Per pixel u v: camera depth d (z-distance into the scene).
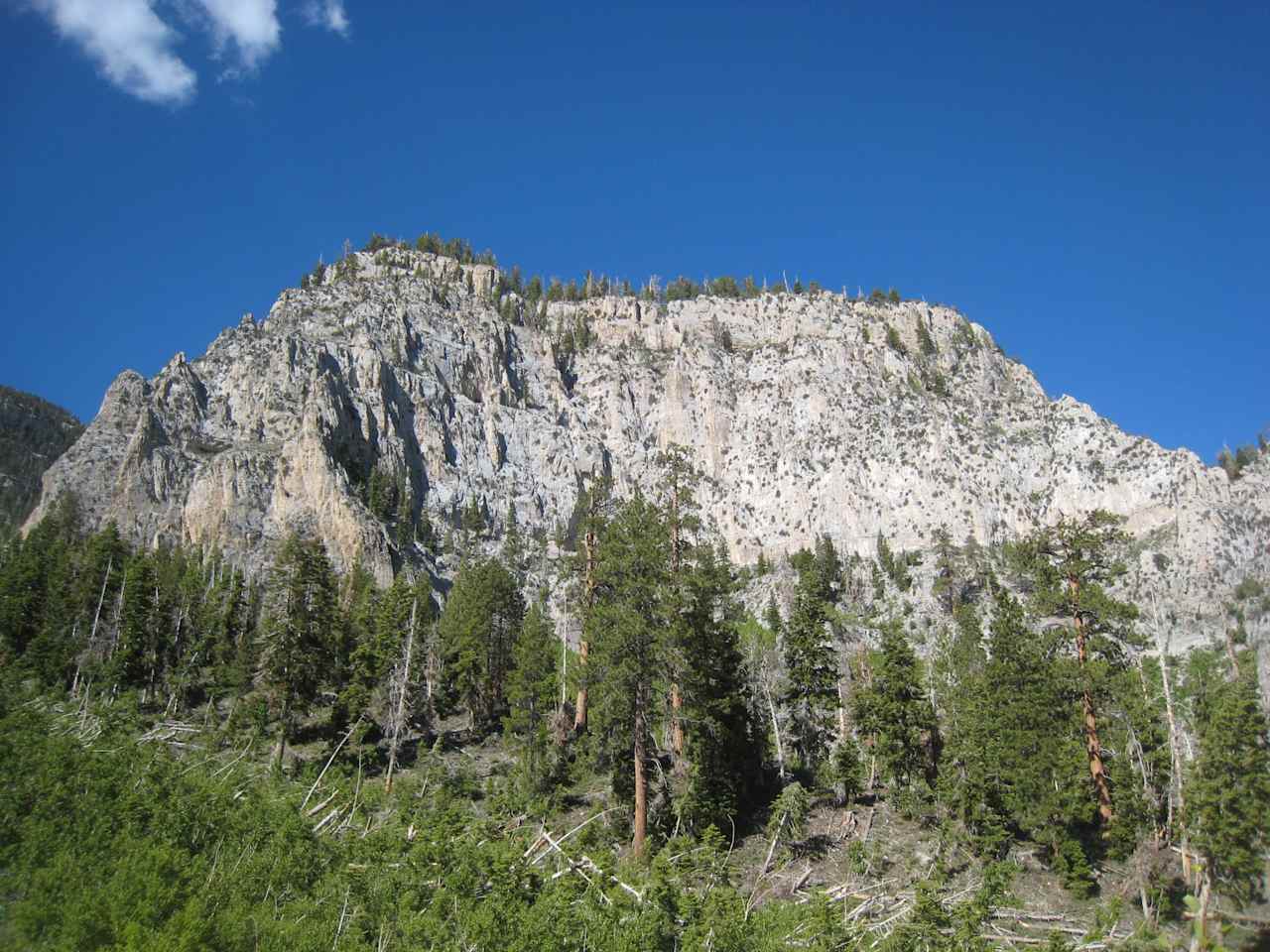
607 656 40.84
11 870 23.97
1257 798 21.17
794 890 34.47
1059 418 166.75
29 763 29.58
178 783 30.55
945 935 27.36
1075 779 41.81
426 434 159.38
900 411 174.50
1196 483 140.12
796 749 53.53
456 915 23.81
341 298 183.50
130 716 40.09
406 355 170.50
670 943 24.31
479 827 31.91
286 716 54.53
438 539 141.12
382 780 50.69
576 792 47.06
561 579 62.03
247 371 147.88
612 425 186.12
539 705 57.12
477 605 71.06
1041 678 44.47
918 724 49.03
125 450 129.88
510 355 191.25
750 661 55.12
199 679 69.69
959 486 156.00
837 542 156.38
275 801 31.92
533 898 25.45
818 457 169.88
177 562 97.56
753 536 163.75
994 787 42.53
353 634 71.06
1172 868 34.19
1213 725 23.48
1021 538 147.88
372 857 27.45
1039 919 33.59
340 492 124.88
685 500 54.56
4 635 68.19
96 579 80.50
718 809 41.78
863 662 62.41
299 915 23.67
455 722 67.25
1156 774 40.69
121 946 19.84
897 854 40.19
